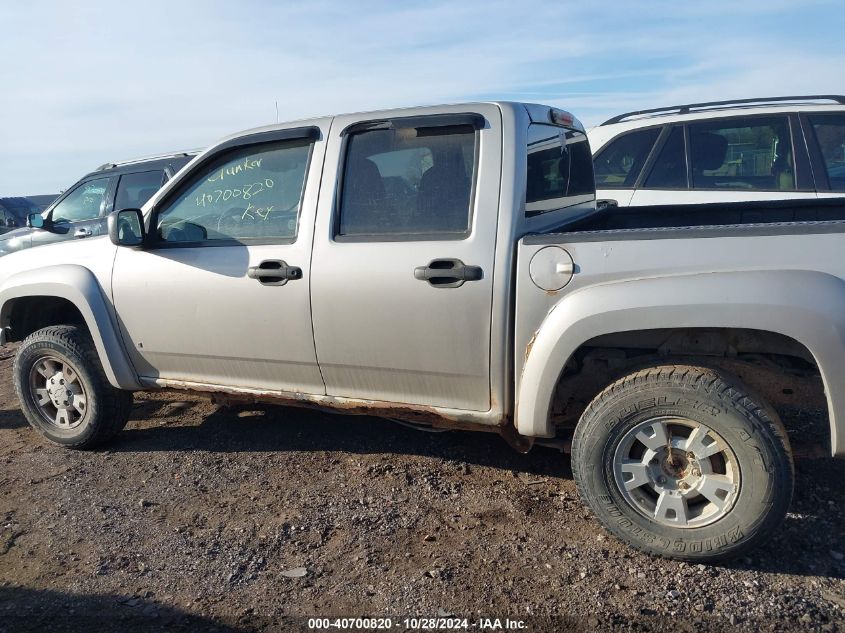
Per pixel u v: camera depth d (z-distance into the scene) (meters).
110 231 4.03
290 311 3.72
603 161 6.55
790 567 3.04
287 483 4.02
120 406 4.54
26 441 4.88
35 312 4.87
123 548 3.41
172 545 3.41
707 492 2.99
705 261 2.93
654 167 6.25
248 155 3.97
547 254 3.16
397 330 3.48
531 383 3.22
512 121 3.40
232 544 3.40
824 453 3.14
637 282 3.01
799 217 4.18
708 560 3.04
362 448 4.45
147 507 3.81
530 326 3.23
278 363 3.88
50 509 3.84
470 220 3.37
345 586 3.04
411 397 3.63
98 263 4.31
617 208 4.60
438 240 3.40
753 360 3.17
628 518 3.13
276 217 3.85
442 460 4.23
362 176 3.64
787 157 5.78
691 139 6.14
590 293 3.07
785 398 3.17
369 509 3.68
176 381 4.27
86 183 8.66
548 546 3.28
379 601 2.93
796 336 2.78
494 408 3.42
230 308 3.89
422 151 3.53
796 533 3.28
